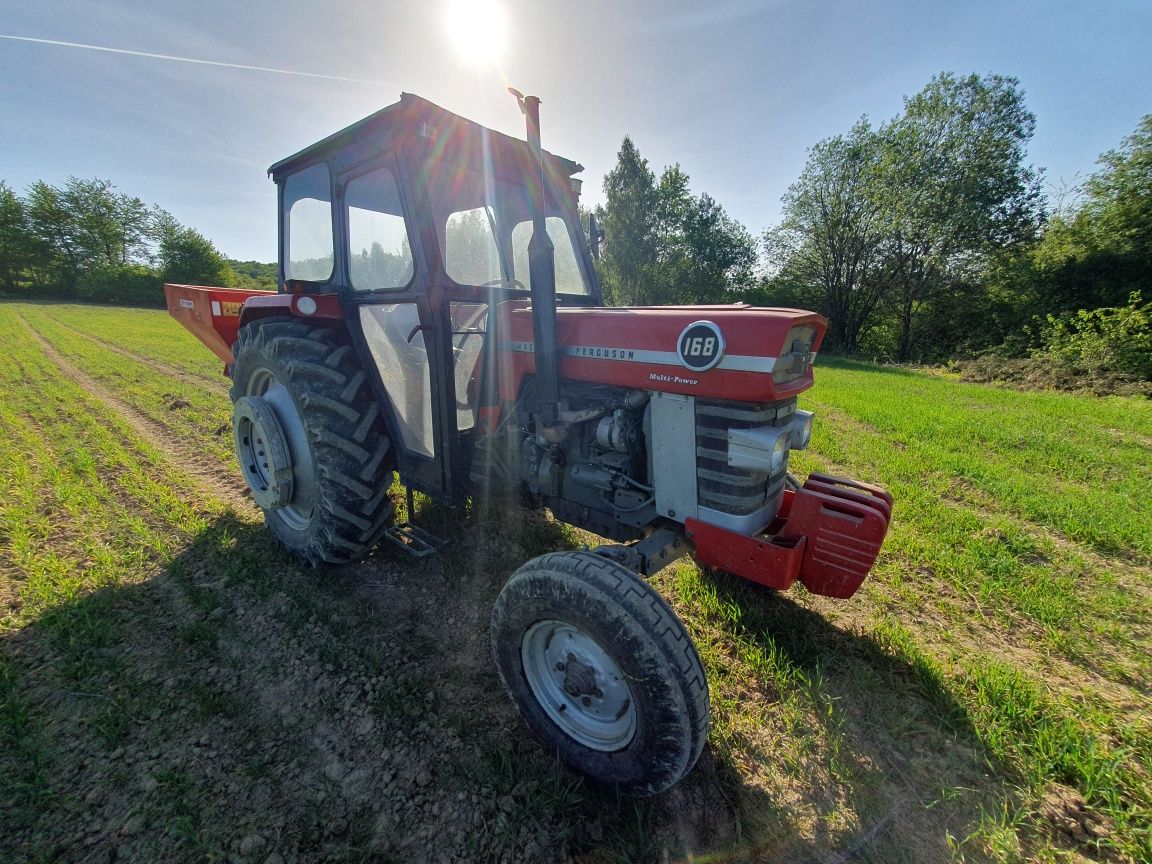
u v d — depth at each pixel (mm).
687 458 1996
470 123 2441
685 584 2758
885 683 2139
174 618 2457
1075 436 6207
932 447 5512
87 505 3617
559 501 2543
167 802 1582
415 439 2799
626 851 1475
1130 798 1664
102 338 14570
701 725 1477
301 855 1443
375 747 1799
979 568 3004
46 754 1726
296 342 2779
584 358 2195
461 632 2422
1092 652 2344
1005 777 1729
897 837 1544
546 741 1784
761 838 1539
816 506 1949
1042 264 17891
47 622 2352
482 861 1449
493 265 2717
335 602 2613
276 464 2807
